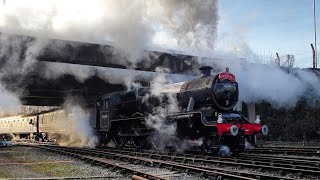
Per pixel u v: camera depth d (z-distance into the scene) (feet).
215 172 29.53
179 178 29.73
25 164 40.60
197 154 49.08
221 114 44.98
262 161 39.17
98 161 39.65
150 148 58.39
